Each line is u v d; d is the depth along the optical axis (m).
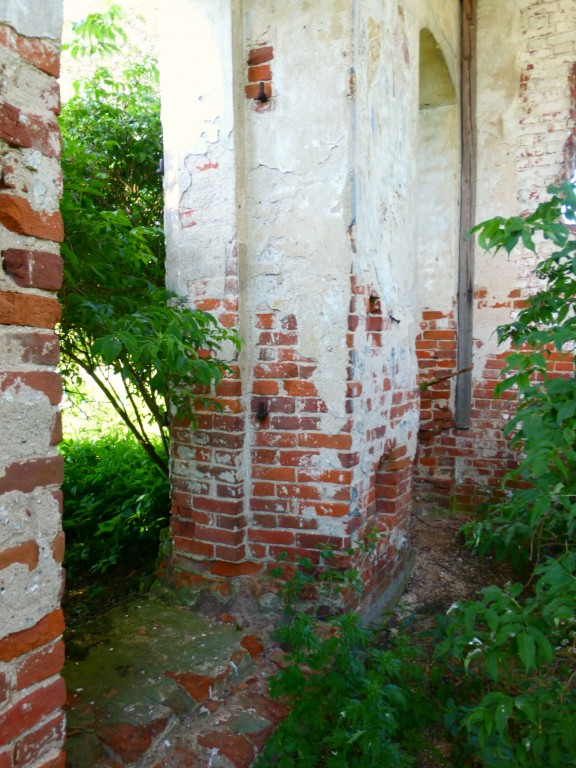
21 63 1.22
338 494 2.68
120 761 1.91
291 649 2.58
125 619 2.76
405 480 3.53
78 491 4.21
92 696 2.15
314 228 2.64
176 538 2.95
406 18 3.31
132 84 3.98
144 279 2.79
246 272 2.77
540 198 4.61
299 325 2.70
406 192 3.39
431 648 2.81
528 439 1.90
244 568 2.84
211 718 2.17
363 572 2.88
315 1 2.56
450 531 4.52
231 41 2.64
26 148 1.24
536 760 1.79
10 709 1.25
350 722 2.07
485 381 4.81
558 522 2.84
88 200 2.71
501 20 4.66
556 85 4.54
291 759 1.96
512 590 1.82
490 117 4.72
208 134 2.74
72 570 3.54
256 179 2.73
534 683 2.33
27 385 1.26
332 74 2.56
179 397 2.83
